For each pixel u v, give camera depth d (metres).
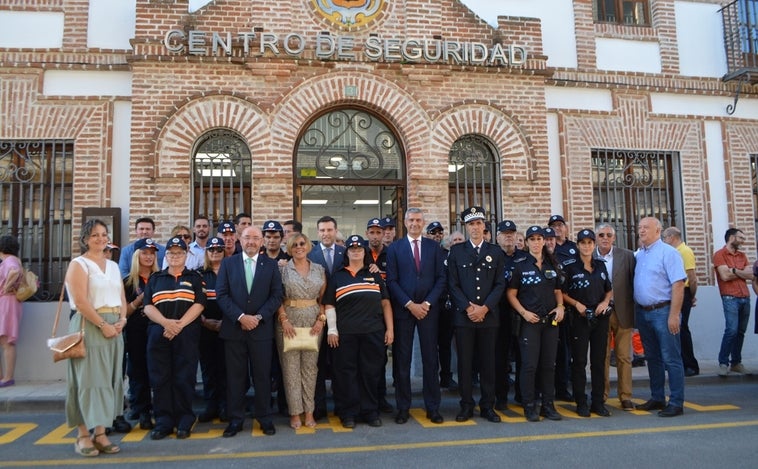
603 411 6.52
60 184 8.83
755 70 10.40
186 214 8.65
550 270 6.40
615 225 10.24
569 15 10.51
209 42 8.80
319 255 6.86
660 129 10.50
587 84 10.21
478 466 4.76
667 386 8.17
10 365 7.84
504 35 9.80
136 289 6.21
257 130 8.86
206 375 6.52
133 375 6.21
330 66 9.09
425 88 9.35
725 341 8.52
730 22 11.03
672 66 10.74
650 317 6.70
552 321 6.40
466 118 9.44
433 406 6.29
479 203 9.59
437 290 6.37
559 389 7.48
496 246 6.55
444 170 9.28
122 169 8.87
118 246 8.55
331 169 9.33
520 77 9.70
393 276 6.47
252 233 6.00
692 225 10.41
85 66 8.87
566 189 9.91
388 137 9.55
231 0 8.98
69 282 5.25
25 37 8.92
